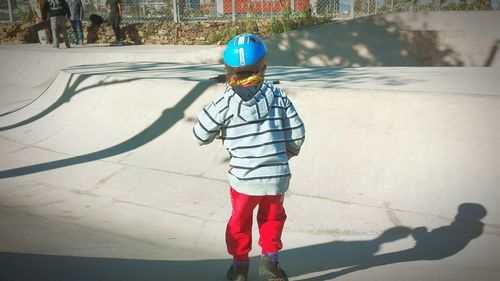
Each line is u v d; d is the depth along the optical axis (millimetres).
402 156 4605
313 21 13906
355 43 12305
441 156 4488
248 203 2434
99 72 8250
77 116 6848
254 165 2354
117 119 6367
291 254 3406
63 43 16922
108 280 2686
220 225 3957
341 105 5324
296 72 8109
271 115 2385
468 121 4727
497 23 11750
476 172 4258
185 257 3248
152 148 5602
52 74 12266
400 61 12195
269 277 2576
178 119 5949
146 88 6645
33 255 2994
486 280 2871
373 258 3305
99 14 18109
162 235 3742
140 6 16766
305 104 5492
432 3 13477
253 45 2336
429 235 3658
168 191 4656
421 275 2953
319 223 3920
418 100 5086
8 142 6445
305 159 4859
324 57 12320
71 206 4359
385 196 4246
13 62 13406
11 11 19109
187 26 15672
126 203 4422
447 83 6199
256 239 3674
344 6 14398
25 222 3832
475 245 3482
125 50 13609
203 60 12195
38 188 4840
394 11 13359
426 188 4238
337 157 4785
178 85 6414
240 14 15203
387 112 5074
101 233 3688
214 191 4617
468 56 11898
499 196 3996
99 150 5801
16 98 10570
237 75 2348
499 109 4770
